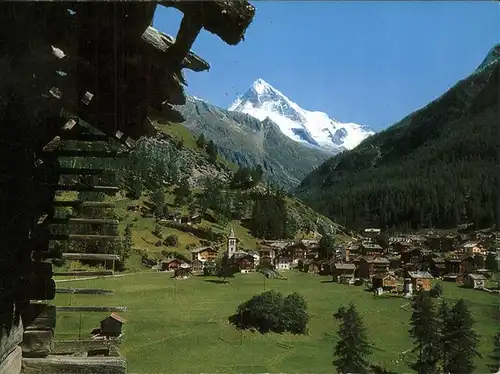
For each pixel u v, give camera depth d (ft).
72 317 125.29
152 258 275.80
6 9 18.72
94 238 30.60
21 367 25.57
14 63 20.92
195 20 20.15
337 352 120.98
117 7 20.30
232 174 563.89
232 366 119.85
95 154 28.45
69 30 20.99
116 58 22.04
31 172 25.03
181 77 24.41
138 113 24.36
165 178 457.27
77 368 25.80
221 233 370.94
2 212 21.97
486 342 116.98
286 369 120.57
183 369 113.70
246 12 19.53
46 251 30.37
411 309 187.11
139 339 134.10
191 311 169.68
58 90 23.95
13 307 24.29
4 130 21.81
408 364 120.06
